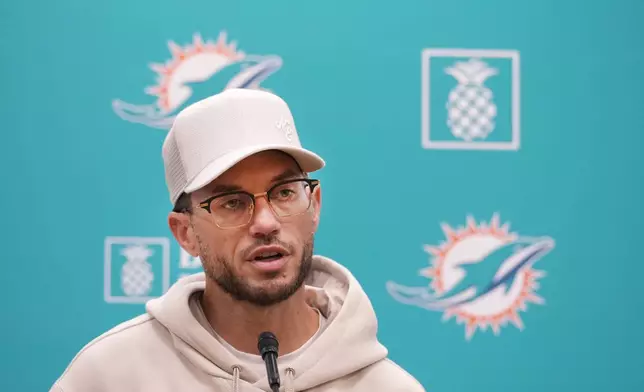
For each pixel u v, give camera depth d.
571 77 7.50
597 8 7.55
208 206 4.09
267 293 4.04
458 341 7.38
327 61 7.41
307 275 4.49
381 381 4.39
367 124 7.41
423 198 7.42
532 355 7.40
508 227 7.43
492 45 7.49
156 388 4.34
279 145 4.06
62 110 7.28
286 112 4.41
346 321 4.46
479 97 7.46
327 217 7.37
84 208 7.27
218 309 4.38
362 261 7.38
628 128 7.49
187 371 4.39
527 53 7.50
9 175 7.22
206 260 4.20
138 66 7.34
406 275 7.39
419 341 7.37
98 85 7.31
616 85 7.51
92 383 4.35
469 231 7.43
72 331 7.21
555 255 7.43
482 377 7.38
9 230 7.20
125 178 7.30
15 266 7.20
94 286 7.25
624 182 7.48
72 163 7.27
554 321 7.41
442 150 7.44
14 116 7.24
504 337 7.39
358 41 7.43
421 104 7.44
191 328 4.37
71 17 7.31
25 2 7.28
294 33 7.41
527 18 7.50
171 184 4.41
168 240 7.33
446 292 7.40
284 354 4.36
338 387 4.37
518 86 7.49
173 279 7.30
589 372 7.41
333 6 7.43
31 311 7.19
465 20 7.49
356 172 7.40
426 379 7.36
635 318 7.43
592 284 7.44
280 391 4.25
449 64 7.46
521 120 7.48
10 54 7.26
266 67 7.38
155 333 4.52
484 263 7.42
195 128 4.27
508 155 7.46
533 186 7.45
